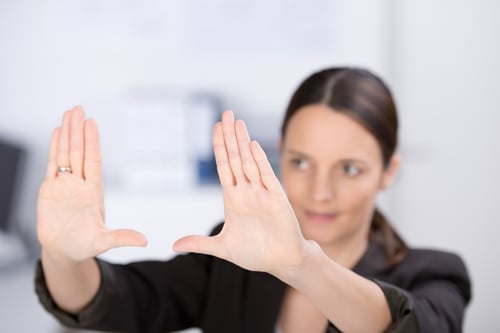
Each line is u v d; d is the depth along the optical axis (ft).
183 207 9.89
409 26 11.12
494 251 11.16
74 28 11.44
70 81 11.50
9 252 9.12
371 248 3.52
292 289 3.52
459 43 11.02
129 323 3.25
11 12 11.40
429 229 11.25
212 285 3.61
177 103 10.63
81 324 2.94
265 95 11.47
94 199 2.50
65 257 2.64
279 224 2.23
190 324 3.71
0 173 10.49
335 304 2.42
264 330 3.47
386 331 2.50
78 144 2.50
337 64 11.37
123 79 11.51
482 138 11.07
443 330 2.82
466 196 11.17
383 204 11.28
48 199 2.51
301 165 3.27
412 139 11.23
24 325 5.77
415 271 3.43
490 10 10.89
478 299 11.18
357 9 11.27
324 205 3.20
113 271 3.22
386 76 11.31
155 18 11.43
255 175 2.24
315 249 2.36
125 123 11.31
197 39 11.44
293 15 11.34
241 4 11.35
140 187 10.52
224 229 2.31
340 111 3.13
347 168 3.21
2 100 11.50
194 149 10.62
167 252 9.90
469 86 11.05
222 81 11.49
